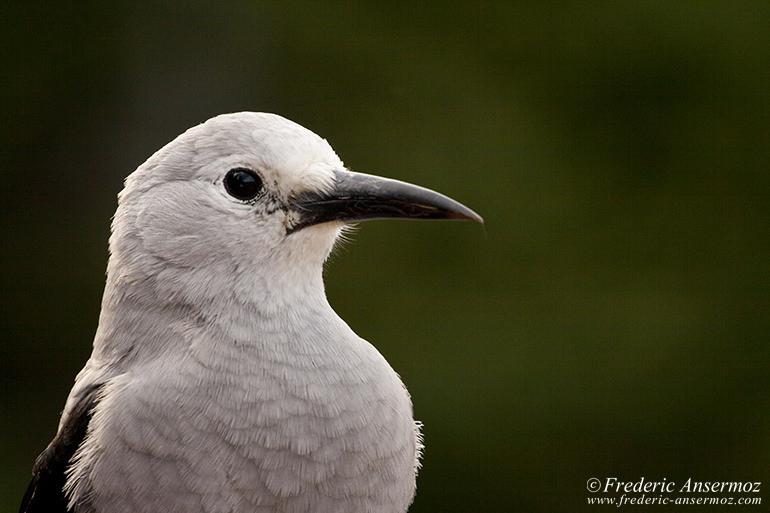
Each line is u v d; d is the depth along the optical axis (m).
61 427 2.87
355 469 2.85
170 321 2.86
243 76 3.62
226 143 2.86
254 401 2.85
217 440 2.85
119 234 2.87
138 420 2.85
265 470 2.85
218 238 2.86
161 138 3.71
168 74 3.70
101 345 2.87
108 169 3.66
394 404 2.86
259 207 2.86
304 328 2.86
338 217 2.87
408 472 2.87
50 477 2.86
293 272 2.87
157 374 2.85
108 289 2.87
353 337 2.87
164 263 2.86
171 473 2.84
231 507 2.84
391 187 2.87
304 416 2.85
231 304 2.86
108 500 2.85
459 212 2.87
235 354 2.85
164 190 2.86
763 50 3.22
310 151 2.87
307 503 2.85
